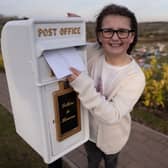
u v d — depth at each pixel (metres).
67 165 2.50
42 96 1.07
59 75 1.02
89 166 1.93
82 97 1.09
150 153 2.66
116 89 1.27
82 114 1.31
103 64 1.39
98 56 1.47
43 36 0.99
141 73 1.30
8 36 1.13
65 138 1.25
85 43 1.18
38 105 1.09
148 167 2.42
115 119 1.14
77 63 1.13
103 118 1.12
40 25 0.96
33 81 1.06
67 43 1.08
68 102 1.20
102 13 1.28
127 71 1.28
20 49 1.06
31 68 1.03
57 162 1.45
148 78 3.89
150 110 3.85
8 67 1.26
